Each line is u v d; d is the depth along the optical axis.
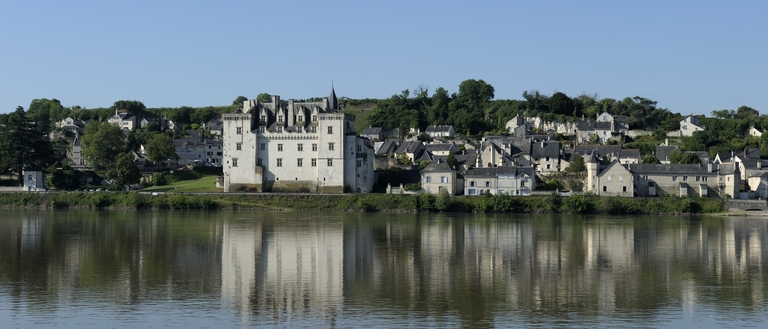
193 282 104.81
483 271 112.75
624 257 124.81
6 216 185.50
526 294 98.50
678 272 112.81
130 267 115.00
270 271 112.31
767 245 138.25
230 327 83.94
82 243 138.12
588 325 85.25
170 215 189.75
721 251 131.38
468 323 85.69
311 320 86.62
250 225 165.50
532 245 136.38
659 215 192.50
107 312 89.56
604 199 196.50
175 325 84.75
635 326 84.94
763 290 101.44
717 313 90.06
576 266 116.94
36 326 84.12
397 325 84.81
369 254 126.62
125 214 192.12
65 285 102.75
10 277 107.56
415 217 184.88
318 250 130.62
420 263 118.75
